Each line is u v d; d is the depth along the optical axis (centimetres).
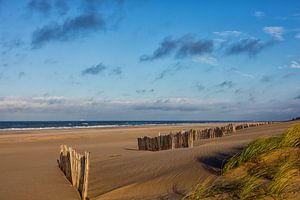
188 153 1086
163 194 745
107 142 2936
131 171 1057
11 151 2245
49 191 994
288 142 848
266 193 623
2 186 1077
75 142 2980
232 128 3073
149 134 4128
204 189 689
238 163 785
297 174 687
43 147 2523
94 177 1106
